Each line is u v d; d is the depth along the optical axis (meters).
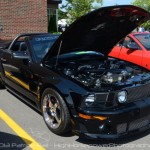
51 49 4.68
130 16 4.57
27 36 5.81
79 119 3.97
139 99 4.24
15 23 18.81
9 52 6.09
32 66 5.00
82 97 3.95
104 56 5.72
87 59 5.39
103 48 5.61
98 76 4.47
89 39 5.00
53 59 4.96
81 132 4.00
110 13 4.28
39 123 4.94
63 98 4.15
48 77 4.51
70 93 4.07
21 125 4.86
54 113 4.49
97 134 3.94
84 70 4.66
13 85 5.95
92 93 3.92
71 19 27.78
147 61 7.39
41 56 5.18
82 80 4.29
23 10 19.03
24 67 5.24
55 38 5.66
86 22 4.31
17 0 18.69
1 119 5.12
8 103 6.00
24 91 5.39
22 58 5.25
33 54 5.20
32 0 19.31
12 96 6.50
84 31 4.57
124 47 8.09
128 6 4.18
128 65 5.28
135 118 4.04
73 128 4.11
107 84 4.15
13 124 4.90
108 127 3.93
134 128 4.13
